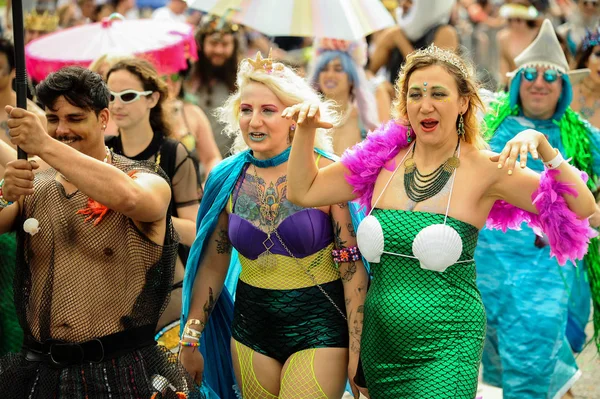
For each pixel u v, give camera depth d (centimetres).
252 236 1051
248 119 1052
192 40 1681
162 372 956
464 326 959
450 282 961
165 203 950
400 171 995
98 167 890
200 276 1109
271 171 1062
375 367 984
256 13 1496
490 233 1380
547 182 945
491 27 2806
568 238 970
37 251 934
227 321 1140
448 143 980
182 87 1697
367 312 993
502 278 1370
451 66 962
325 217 1046
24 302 937
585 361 1636
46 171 967
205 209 1102
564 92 1402
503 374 1350
